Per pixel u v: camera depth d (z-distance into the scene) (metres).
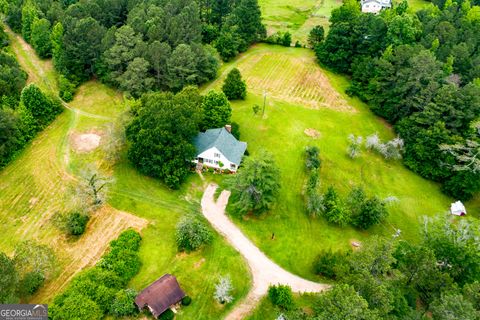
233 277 51.53
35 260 46.50
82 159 69.12
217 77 97.19
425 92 78.38
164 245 54.62
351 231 61.41
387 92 86.94
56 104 80.81
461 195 72.38
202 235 54.44
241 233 58.12
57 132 76.12
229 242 56.41
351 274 43.25
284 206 63.66
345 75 104.06
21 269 45.56
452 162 72.31
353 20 101.25
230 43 104.00
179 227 54.53
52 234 56.00
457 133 75.00
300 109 88.81
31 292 46.97
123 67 87.75
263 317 47.06
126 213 59.34
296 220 61.53
